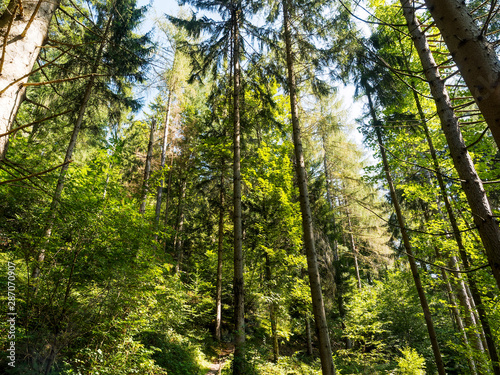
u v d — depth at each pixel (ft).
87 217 14.65
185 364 24.04
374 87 28.19
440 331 44.11
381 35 26.37
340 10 24.61
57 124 32.96
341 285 49.57
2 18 4.75
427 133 23.58
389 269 57.00
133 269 17.51
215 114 33.35
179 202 48.91
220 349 37.24
